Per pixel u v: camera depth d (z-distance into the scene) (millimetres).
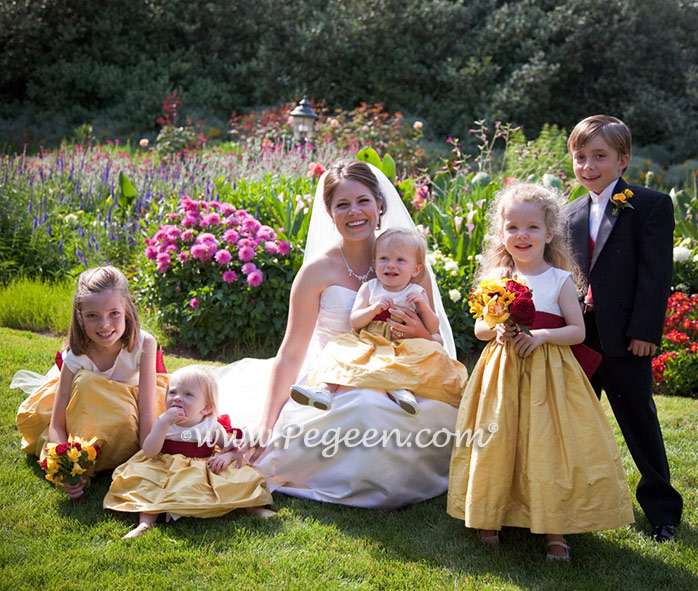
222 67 19484
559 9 20484
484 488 2896
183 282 5988
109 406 3418
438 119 19688
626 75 20344
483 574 2793
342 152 11133
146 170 9398
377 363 3346
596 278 3221
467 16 20781
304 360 3877
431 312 3580
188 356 5859
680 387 5305
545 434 2865
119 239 7449
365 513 3312
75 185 8945
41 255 7375
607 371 3242
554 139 13844
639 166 17062
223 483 3199
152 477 3205
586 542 3080
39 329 6195
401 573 2777
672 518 3152
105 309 3344
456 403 3484
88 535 2967
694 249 6504
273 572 2732
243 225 6172
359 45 19609
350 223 3645
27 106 18156
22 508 3156
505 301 2891
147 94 17750
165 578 2658
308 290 3740
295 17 20016
